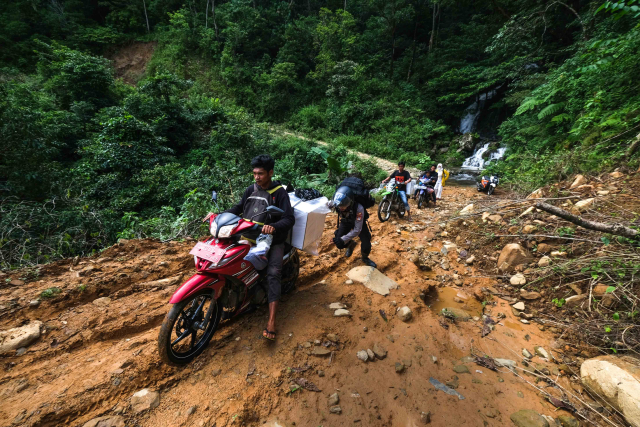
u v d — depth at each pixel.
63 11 30.55
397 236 5.99
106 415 1.85
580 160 6.43
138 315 2.82
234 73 28.72
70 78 16.86
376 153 22.19
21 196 7.30
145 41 31.86
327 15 30.23
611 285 3.22
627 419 2.05
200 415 1.91
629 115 6.42
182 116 17.75
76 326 2.60
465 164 21.53
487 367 2.65
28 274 3.34
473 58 26.14
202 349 2.42
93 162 10.92
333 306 3.19
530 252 4.23
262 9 33.56
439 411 2.17
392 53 29.64
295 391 2.18
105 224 6.54
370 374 2.44
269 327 2.56
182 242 4.75
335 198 3.33
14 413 1.78
